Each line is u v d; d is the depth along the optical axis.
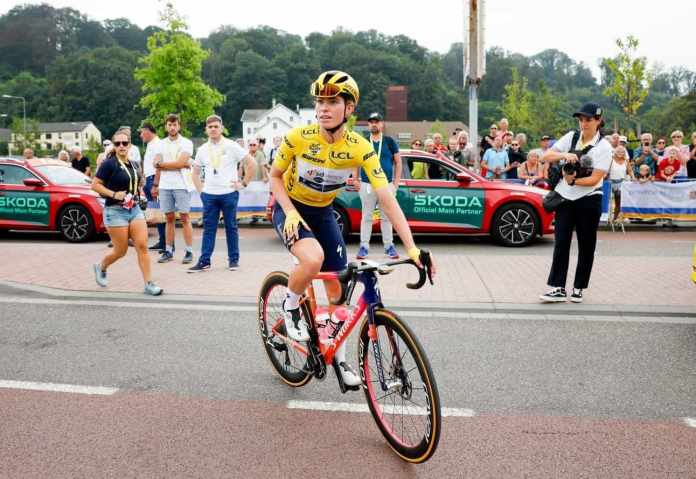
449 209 10.28
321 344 3.68
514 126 49.28
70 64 111.31
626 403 3.86
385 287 6.94
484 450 3.26
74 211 11.15
